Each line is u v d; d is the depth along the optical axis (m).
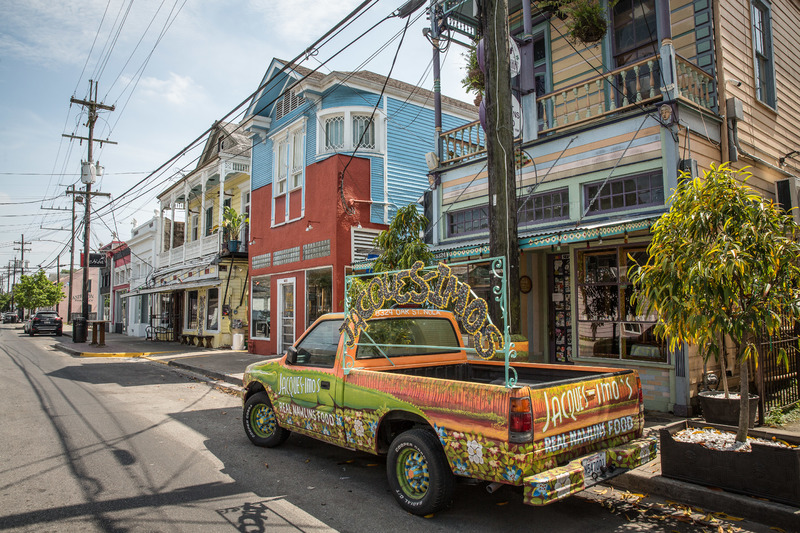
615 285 8.04
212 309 21.36
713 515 4.26
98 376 13.15
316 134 14.85
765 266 4.27
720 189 4.45
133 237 32.53
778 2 11.17
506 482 3.68
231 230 19.69
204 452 6.30
